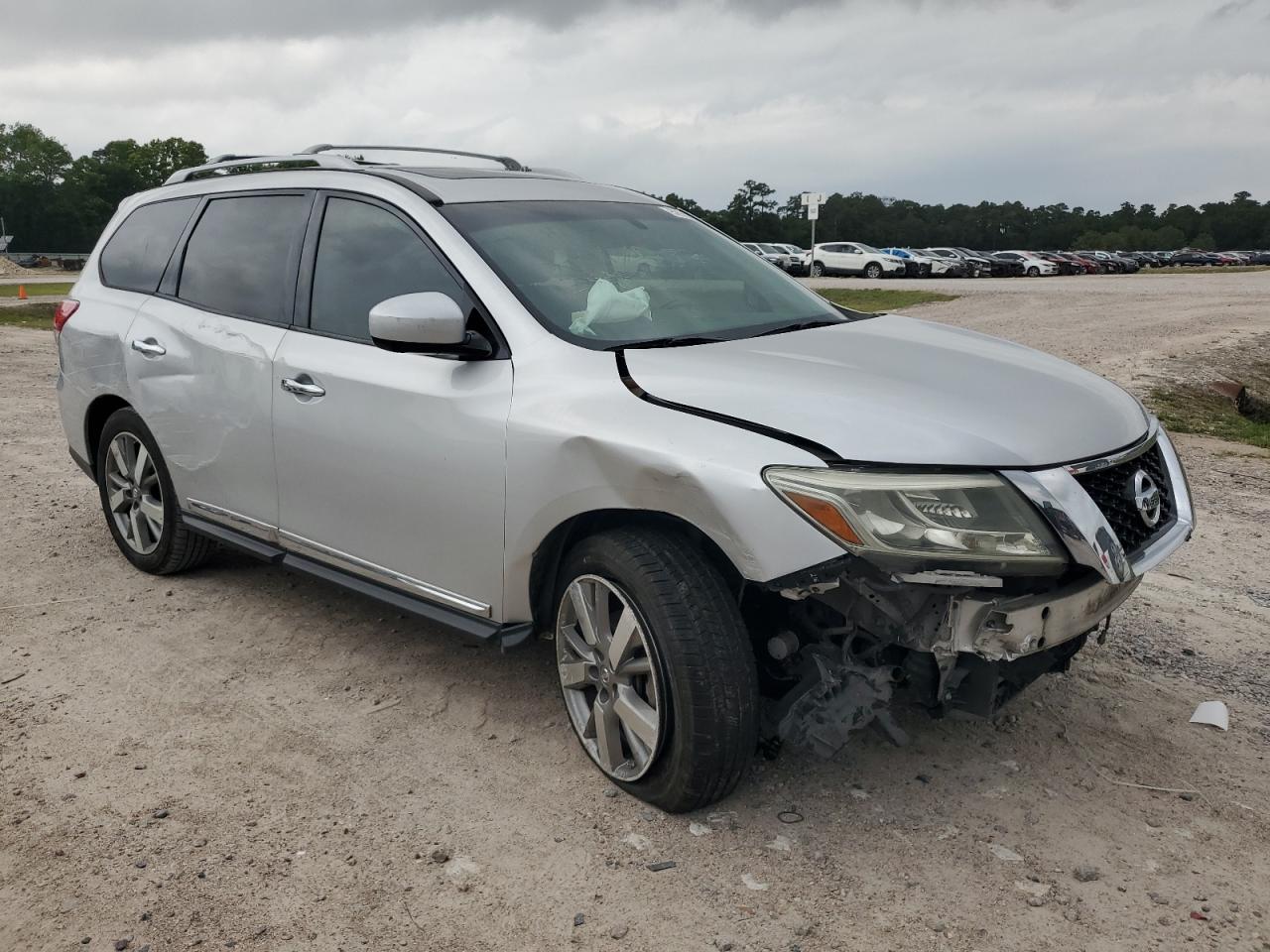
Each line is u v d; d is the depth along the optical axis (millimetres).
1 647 4270
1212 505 6934
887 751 3424
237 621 4527
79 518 6062
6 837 2975
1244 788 3238
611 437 2951
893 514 2611
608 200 4203
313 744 3500
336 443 3748
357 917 2650
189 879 2795
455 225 3615
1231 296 28812
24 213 121000
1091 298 28484
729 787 2975
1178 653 4273
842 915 2643
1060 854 2895
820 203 32875
